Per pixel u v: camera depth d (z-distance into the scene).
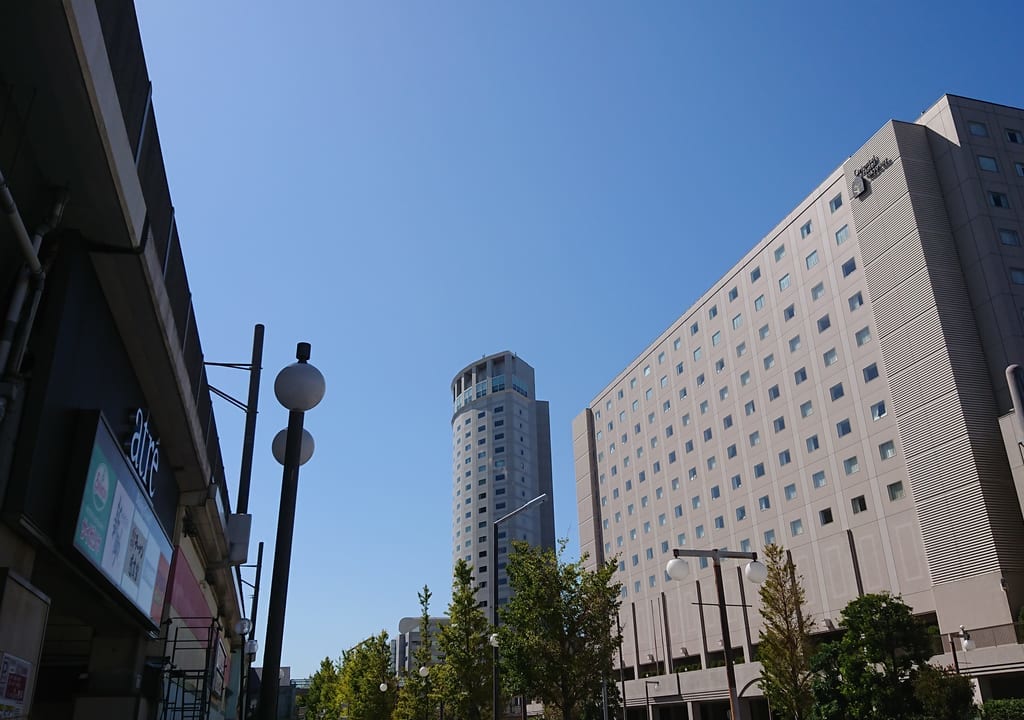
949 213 52.16
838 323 58.25
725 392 71.12
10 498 9.09
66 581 12.46
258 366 22.84
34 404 9.69
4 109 8.64
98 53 8.58
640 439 85.25
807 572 57.41
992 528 42.75
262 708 7.70
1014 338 46.75
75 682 20.72
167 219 13.37
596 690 29.77
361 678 59.59
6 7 7.47
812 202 62.41
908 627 30.59
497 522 31.78
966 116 53.38
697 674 66.00
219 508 23.59
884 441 52.47
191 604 25.56
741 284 70.62
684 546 74.00
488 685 41.28
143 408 15.70
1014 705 34.12
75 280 10.89
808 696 39.31
